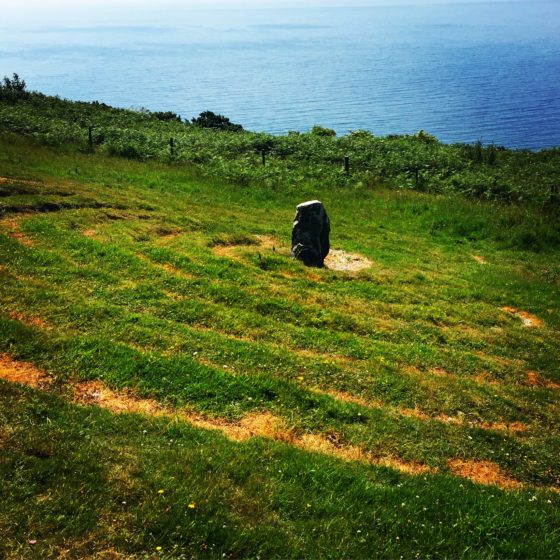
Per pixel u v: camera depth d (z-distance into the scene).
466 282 23.64
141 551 7.21
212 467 9.26
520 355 17.56
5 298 14.34
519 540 8.77
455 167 48.59
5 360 11.87
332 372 13.84
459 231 32.28
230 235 24.00
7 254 17.16
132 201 26.38
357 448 11.20
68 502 7.71
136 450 9.37
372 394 13.31
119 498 8.05
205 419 11.32
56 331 13.30
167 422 10.61
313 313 17.11
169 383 12.08
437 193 40.53
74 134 43.56
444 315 19.16
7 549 6.79
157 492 8.25
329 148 50.94
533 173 49.12
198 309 15.92
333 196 36.44
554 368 16.98
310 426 11.61
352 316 17.47
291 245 24.16
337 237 27.98
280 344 14.95
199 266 19.00
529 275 26.64
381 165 45.56
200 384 12.16
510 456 11.96
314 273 20.86
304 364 13.91
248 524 8.05
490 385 15.02
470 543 8.55
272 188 36.22
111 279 16.84
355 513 8.78
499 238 31.58
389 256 25.75
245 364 13.41
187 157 41.53
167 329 14.47
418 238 30.62
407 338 16.94
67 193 25.03
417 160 48.41
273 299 17.41
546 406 14.62
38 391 10.70
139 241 21.06
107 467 8.62
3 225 19.88
